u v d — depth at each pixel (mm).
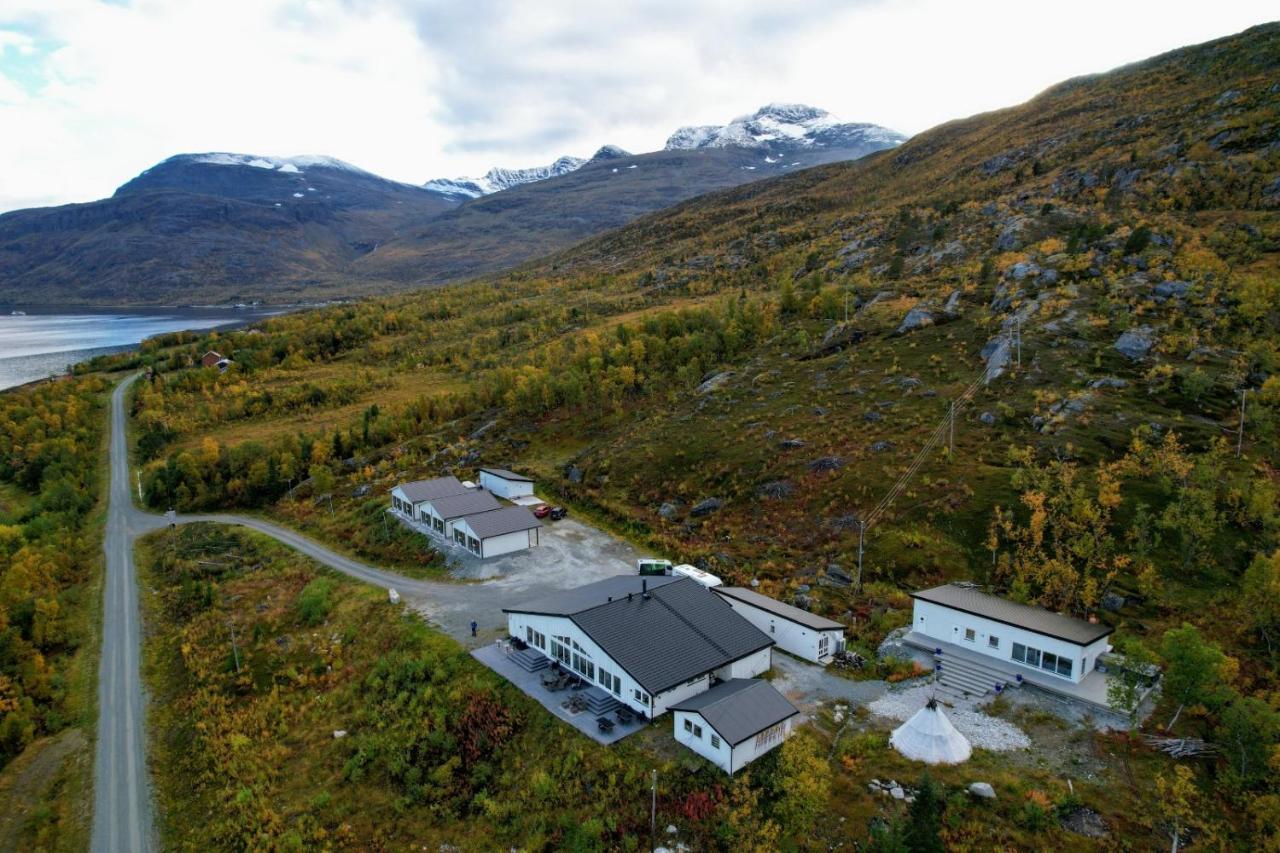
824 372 99875
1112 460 64188
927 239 158125
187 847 45031
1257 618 44750
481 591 66812
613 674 47344
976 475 67000
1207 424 66812
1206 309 86062
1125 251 107438
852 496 69812
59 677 63438
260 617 69625
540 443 105312
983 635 48500
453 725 49188
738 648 48969
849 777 38812
